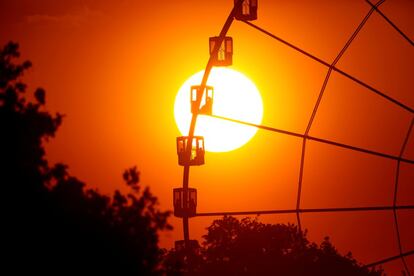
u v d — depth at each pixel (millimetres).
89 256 94375
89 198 97062
